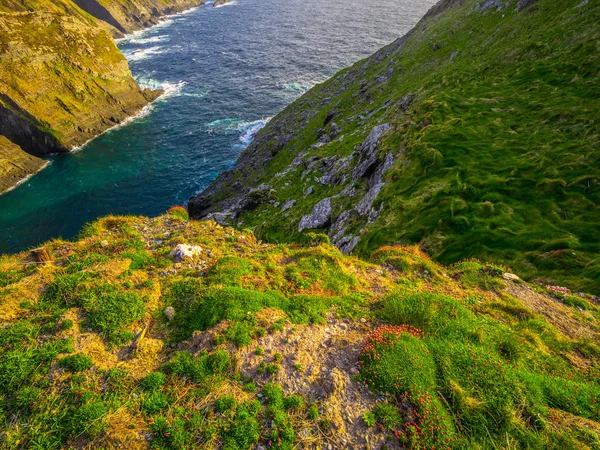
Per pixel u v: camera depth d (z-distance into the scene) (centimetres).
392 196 3466
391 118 5756
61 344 1060
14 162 8031
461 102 4519
